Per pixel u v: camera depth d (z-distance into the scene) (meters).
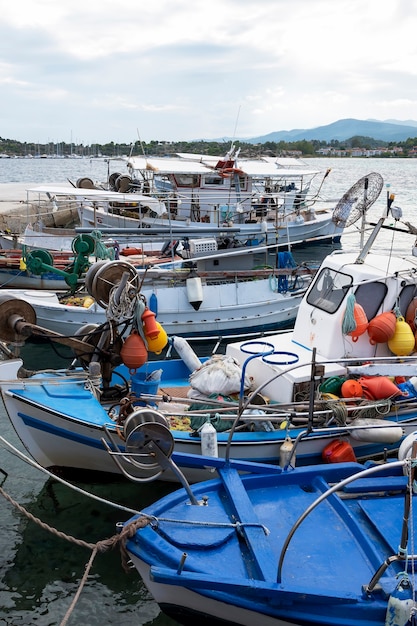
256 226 20.73
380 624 4.55
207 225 20.81
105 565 6.46
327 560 5.04
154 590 5.09
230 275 13.89
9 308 7.04
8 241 18.78
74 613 5.78
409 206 38.34
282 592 4.52
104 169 92.25
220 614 4.95
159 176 25.38
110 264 7.16
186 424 7.59
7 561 6.46
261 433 7.18
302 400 7.42
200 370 7.90
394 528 5.41
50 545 6.74
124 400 6.66
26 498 7.59
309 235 24.20
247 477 6.02
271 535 5.33
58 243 18.97
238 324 13.75
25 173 79.94
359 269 7.89
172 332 13.32
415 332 7.88
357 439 7.23
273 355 7.91
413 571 4.65
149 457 5.64
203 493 5.86
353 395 7.29
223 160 21.52
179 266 15.15
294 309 14.39
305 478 6.19
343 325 7.44
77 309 12.73
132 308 7.09
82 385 7.28
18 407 6.93
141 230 14.97
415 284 7.94
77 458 7.25
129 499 7.52
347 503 5.90
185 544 5.05
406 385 7.73
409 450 6.27
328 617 4.58
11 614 5.73
